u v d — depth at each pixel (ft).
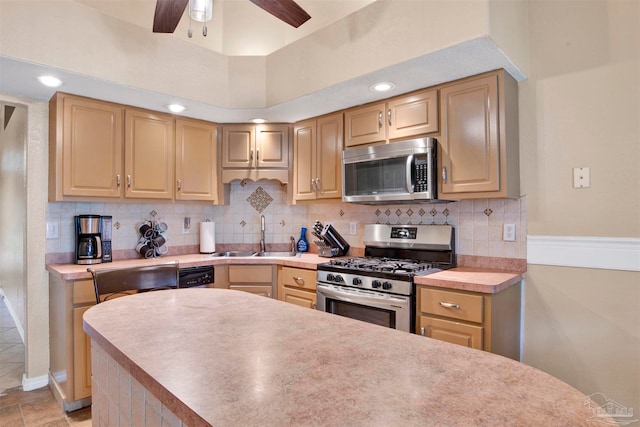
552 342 7.12
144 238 10.19
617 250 6.48
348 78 7.46
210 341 3.51
